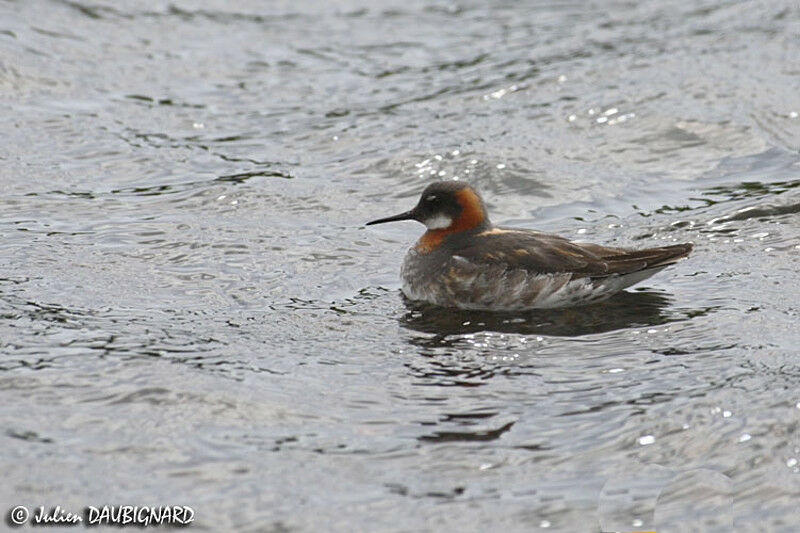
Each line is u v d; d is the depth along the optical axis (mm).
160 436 8672
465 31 23094
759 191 14891
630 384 9617
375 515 7648
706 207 14508
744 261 12797
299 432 8805
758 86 18359
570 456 8398
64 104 18359
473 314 11664
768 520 7539
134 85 19453
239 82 19984
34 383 9523
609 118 17469
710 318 11148
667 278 12484
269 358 10297
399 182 15789
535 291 11664
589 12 24031
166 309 11531
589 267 11727
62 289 11977
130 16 22781
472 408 9242
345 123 18047
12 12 21734
